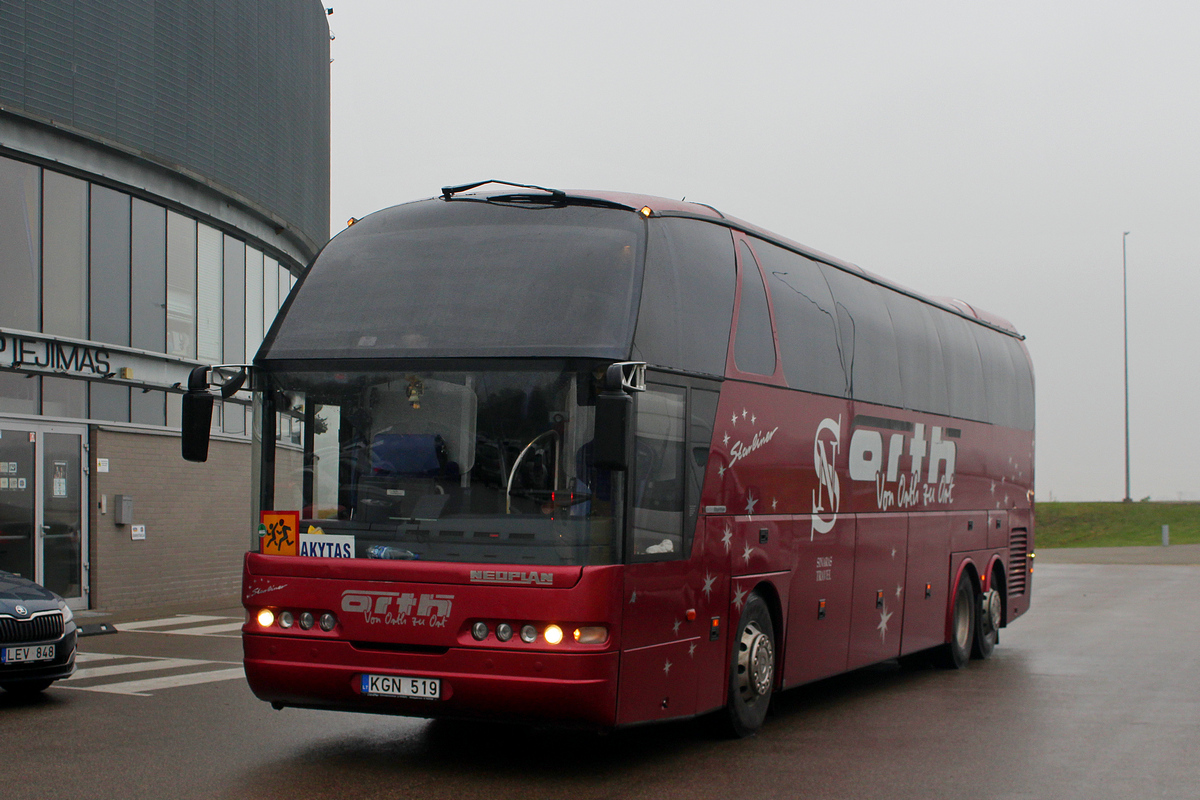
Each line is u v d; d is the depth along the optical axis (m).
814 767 8.23
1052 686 12.59
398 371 7.76
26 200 18.36
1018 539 16.69
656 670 7.86
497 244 8.20
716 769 8.14
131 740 8.95
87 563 19.36
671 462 8.10
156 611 20.28
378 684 7.52
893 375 12.44
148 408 20.95
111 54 19.73
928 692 12.19
